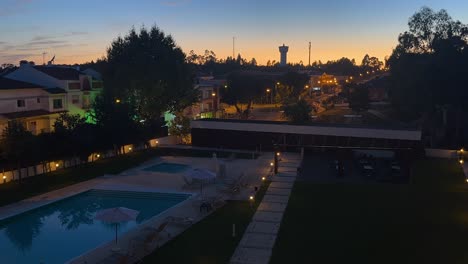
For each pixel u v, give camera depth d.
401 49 65.94
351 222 27.38
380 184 37.78
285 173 42.47
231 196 34.19
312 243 23.78
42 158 38.81
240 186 37.06
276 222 27.47
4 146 35.50
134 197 35.84
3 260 23.39
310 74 199.25
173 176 42.38
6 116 47.28
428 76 57.75
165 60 62.75
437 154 50.38
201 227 26.59
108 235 27.23
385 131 49.94
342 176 41.03
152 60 62.44
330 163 47.19
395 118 80.69
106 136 46.19
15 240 26.52
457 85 56.91
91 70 72.00
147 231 25.41
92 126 45.47
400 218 28.14
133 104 55.75
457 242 23.81
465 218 28.08
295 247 23.19
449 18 62.38
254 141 56.09
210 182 39.00
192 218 28.36
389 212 29.45
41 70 57.69
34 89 52.34
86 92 60.53
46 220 30.27
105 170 44.34
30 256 23.98
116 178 41.44
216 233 25.45
